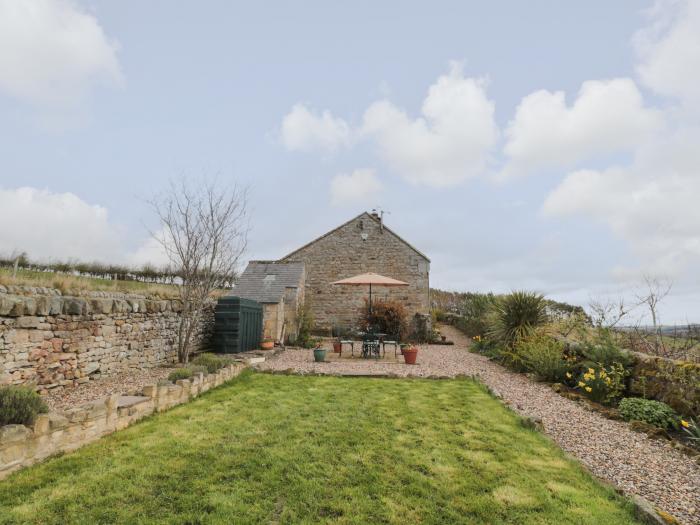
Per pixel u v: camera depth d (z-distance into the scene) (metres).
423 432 4.89
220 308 11.94
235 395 6.66
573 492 3.40
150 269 24.47
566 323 11.21
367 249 19.19
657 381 6.30
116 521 2.85
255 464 3.84
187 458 3.95
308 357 12.05
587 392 7.04
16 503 3.04
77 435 4.14
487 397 6.79
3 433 3.38
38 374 6.00
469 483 3.53
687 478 3.79
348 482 3.50
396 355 12.62
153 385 5.48
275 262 18.02
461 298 27.34
